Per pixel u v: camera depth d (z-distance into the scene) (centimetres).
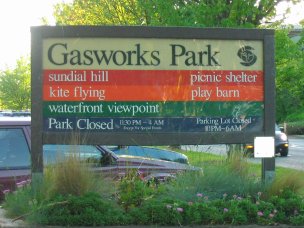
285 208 704
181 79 760
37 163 726
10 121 853
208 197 730
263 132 775
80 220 662
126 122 748
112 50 748
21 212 690
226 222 684
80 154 775
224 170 777
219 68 768
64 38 742
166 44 757
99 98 746
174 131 756
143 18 2227
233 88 771
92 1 2464
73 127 741
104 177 762
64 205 671
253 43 777
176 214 674
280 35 1694
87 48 745
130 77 750
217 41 768
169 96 757
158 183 818
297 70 1973
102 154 862
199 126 762
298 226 689
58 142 734
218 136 763
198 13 1399
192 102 762
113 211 675
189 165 864
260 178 792
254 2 1419
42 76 738
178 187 740
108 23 2436
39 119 734
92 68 746
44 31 738
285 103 5175
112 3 2391
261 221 688
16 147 837
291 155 2628
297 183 755
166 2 1430
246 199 711
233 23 1399
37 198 688
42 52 740
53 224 663
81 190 696
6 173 813
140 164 885
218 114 768
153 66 754
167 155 1046
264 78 775
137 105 751
